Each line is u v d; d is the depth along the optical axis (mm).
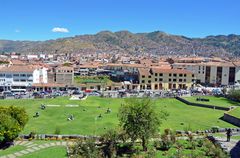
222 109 129750
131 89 196875
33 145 75562
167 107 134375
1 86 183875
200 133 86438
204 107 135875
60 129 91562
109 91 181625
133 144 74375
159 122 72688
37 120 104125
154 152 67250
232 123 102688
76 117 109188
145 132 69812
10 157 67000
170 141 72438
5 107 80625
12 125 74750
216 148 67062
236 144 74688
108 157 66375
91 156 63688
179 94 166375
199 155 65125
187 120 106938
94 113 116250
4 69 185750
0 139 72250
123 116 71625
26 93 165750
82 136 81562
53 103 137500
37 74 192500
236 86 195625
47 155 68125
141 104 71250
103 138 72625
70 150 70062
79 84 195125
